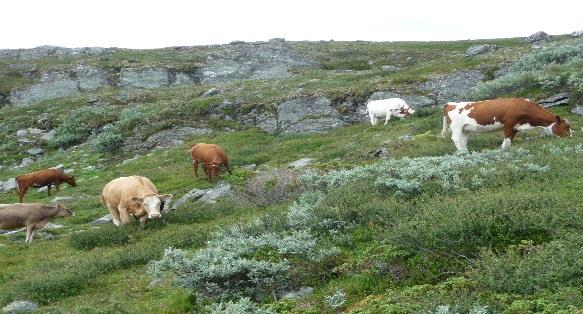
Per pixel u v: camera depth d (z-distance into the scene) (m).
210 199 18.56
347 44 74.62
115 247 15.06
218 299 9.67
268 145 29.05
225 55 65.25
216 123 34.44
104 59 65.69
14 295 11.12
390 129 27.34
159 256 13.29
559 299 7.08
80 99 47.09
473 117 18.58
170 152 29.59
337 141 26.72
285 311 8.45
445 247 9.33
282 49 66.25
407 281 8.93
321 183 16.05
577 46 34.00
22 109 45.62
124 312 9.75
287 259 10.12
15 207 16.66
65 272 12.38
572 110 24.42
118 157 31.84
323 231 11.79
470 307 7.21
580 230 8.91
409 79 35.94
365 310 7.93
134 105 42.75
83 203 22.08
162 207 17.17
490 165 14.49
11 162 34.91
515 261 8.23
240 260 9.65
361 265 9.56
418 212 11.01
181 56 66.56
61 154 34.38
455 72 35.69
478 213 9.80
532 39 56.97
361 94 33.91
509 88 28.31
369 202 12.20
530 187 12.03
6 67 62.97
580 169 13.08
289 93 36.66
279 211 13.71
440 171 14.13
